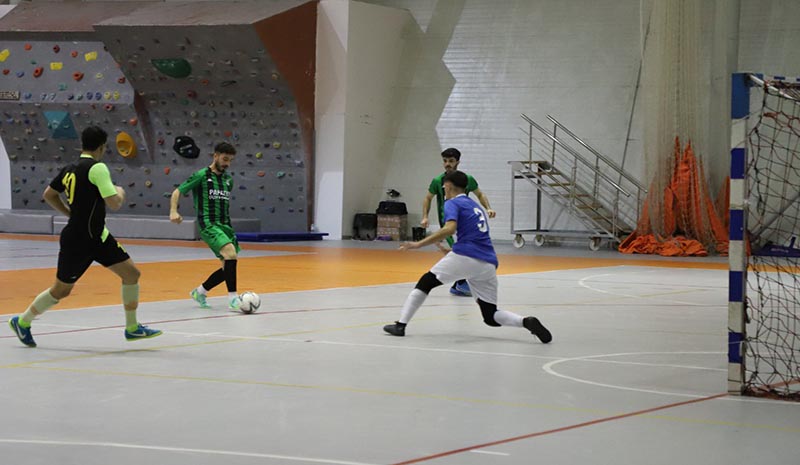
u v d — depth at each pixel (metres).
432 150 29.20
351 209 28.52
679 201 24.33
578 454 4.98
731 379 6.66
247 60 26.70
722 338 9.45
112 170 30.16
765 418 5.88
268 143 28.36
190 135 28.97
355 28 27.92
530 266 19.59
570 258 22.36
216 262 18.69
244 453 4.93
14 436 5.25
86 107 29.45
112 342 8.70
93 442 5.13
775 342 9.46
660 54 24.31
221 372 7.27
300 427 5.52
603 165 27.25
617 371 7.52
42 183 31.31
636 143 27.00
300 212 28.41
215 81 27.62
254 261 19.47
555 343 9.01
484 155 28.73
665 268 19.55
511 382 7.00
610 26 28.02
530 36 28.81
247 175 28.80
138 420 5.66
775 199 22.58
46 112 30.02
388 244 26.45
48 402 6.14
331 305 11.95
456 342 8.99
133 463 4.72
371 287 14.41
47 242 24.48
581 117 27.73
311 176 28.34
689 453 5.02
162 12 27.83
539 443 5.20
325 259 20.38
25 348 8.33
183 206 29.33
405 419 5.75
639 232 24.88
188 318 10.53
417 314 11.17
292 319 10.55
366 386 6.79
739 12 24.61
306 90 27.70
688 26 24.08
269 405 6.11
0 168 31.88
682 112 24.27
